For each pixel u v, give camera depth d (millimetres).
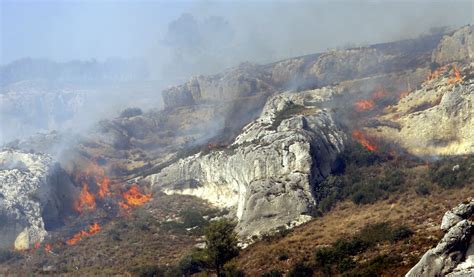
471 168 144125
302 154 159375
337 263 106875
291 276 109062
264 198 151750
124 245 164625
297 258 117062
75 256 161750
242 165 169250
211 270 126500
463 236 79125
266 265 119312
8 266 159250
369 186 152875
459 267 77938
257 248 132000
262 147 167000
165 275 133500
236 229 150625
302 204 148500
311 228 136000
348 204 149500
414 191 144000
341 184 159750
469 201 84875
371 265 98188
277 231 141250
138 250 158250
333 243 118188
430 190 141375
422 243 101188
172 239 164250
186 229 171250
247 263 123875
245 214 152125
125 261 152375
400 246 103562
